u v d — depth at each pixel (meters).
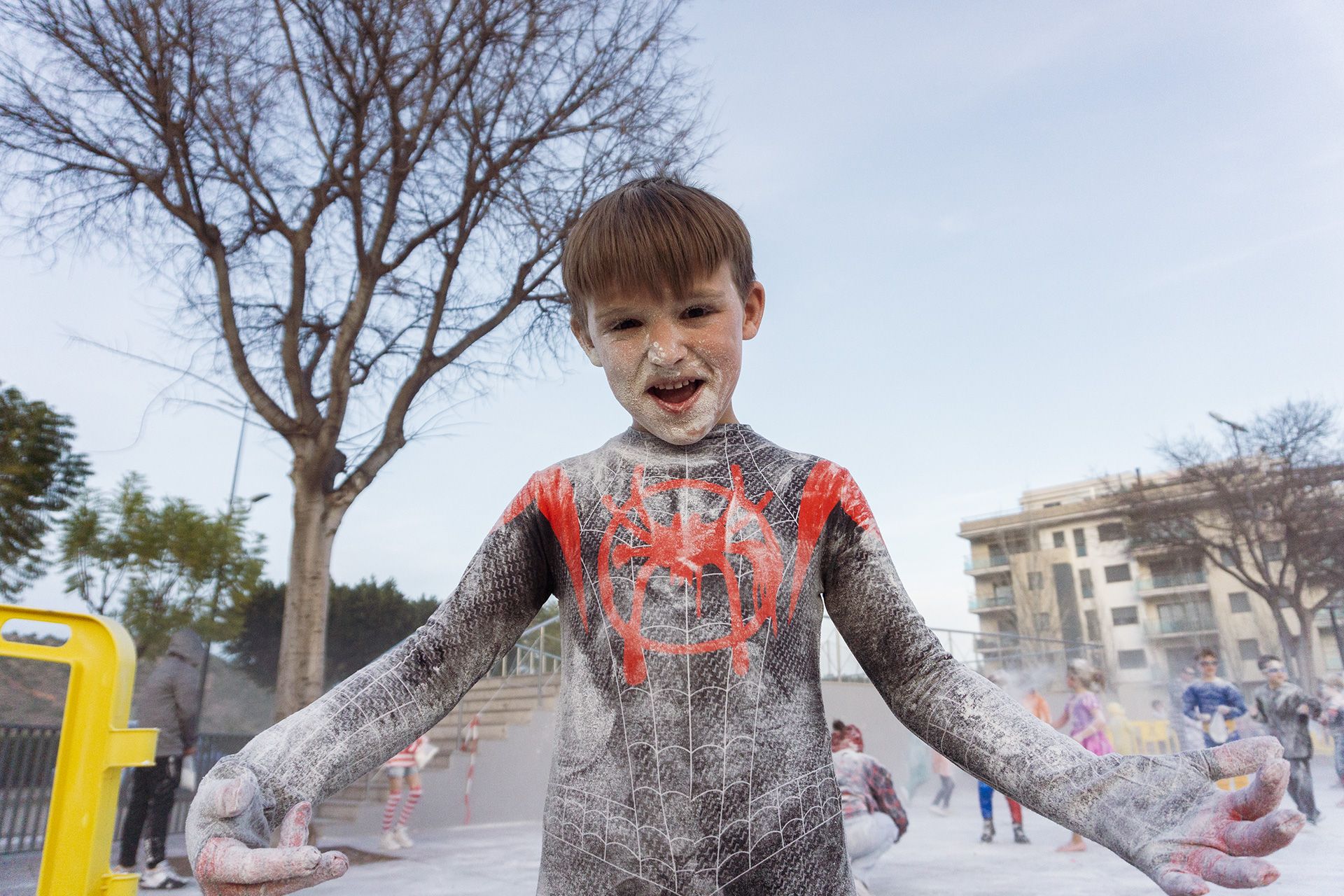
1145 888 4.91
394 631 21.98
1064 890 4.91
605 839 0.76
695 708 0.78
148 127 8.02
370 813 9.12
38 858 6.38
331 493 8.16
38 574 16.50
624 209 0.87
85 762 1.11
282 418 8.00
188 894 5.34
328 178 8.77
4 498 16.02
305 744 0.71
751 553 0.84
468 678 0.85
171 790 5.69
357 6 7.77
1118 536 35.94
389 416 8.35
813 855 0.77
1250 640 33.12
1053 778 0.68
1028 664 18.11
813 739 0.82
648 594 0.82
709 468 0.88
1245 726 8.61
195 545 16.89
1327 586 24.97
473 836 9.04
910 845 7.04
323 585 7.95
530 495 0.93
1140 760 0.65
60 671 9.26
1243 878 0.54
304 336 8.98
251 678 21.00
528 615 0.92
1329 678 9.57
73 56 7.61
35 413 16.75
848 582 0.88
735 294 0.89
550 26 8.48
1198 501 26.55
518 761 11.09
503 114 8.84
